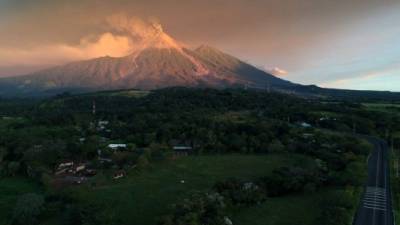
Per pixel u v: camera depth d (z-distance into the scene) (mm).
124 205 97750
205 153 153750
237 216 87250
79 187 110438
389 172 116375
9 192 112688
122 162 133250
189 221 77938
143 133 171875
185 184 114375
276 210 90625
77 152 143500
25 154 136375
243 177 118688
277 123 183125
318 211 89000
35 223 89125
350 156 125688
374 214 84875
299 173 107750
